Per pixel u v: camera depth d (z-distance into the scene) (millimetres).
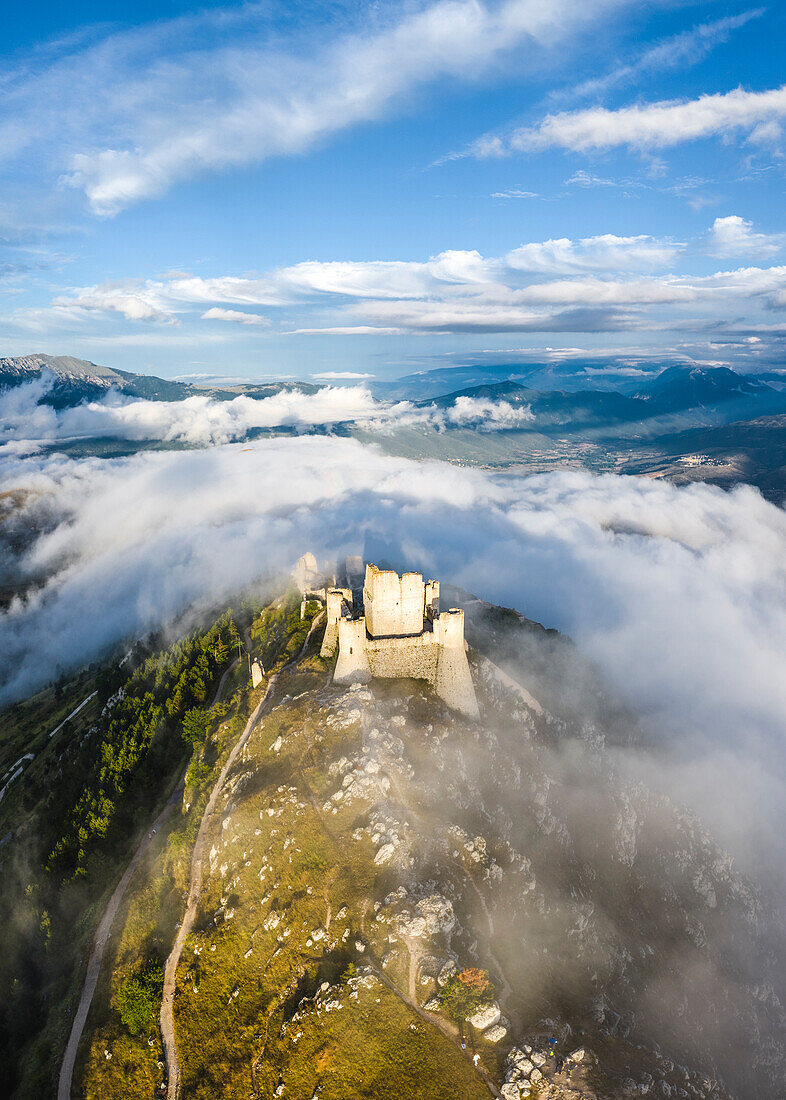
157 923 82438
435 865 76500
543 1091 56344
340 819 80438
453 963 64625
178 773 123750
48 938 93812
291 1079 60781
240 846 82812
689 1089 62500
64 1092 67500
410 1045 59625
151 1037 69438
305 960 68938
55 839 123250
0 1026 83750
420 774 90750
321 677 113938
